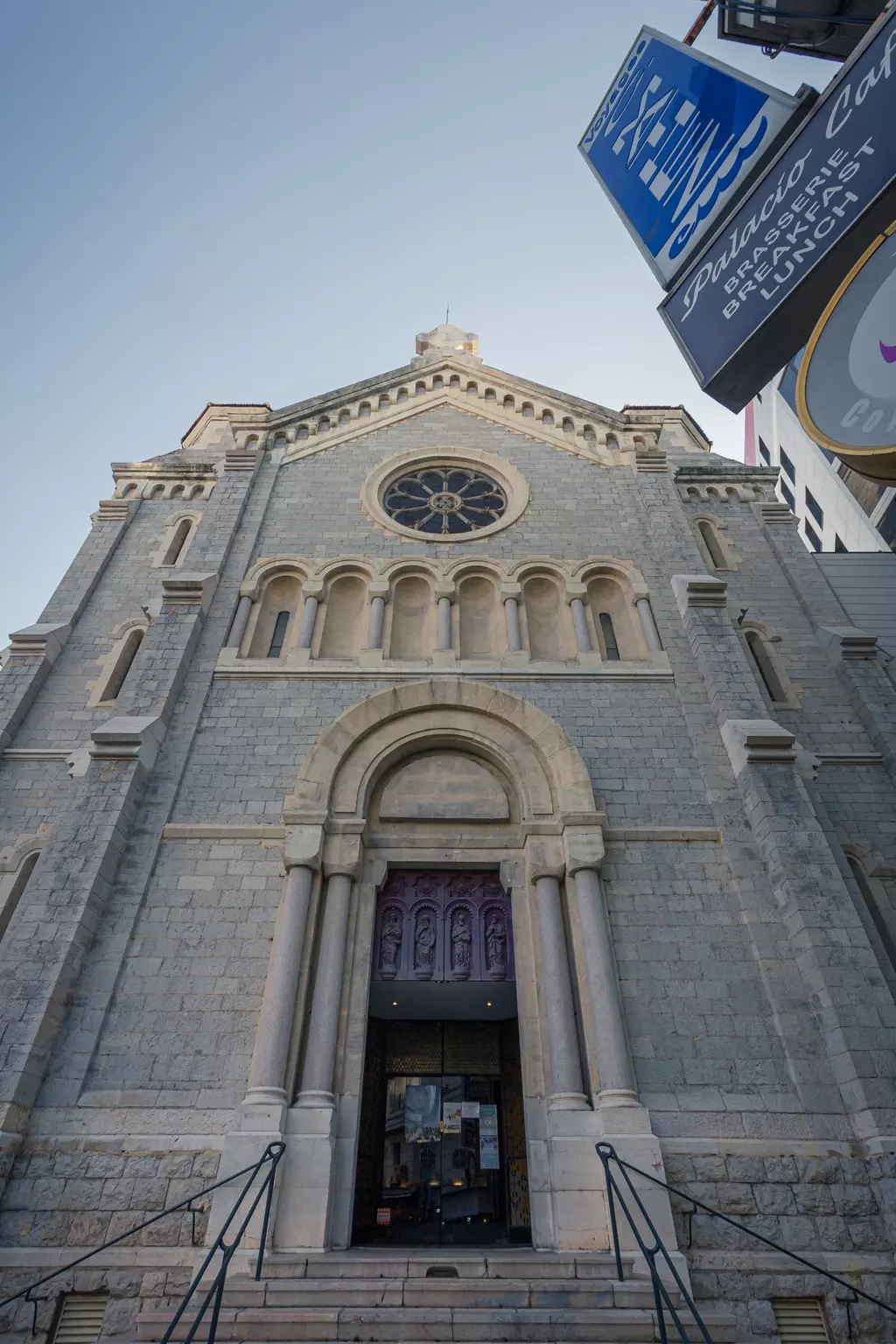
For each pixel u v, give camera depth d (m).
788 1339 9.02
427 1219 13.12
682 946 12.02
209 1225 9.41
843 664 16.67
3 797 14.40
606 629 17.14
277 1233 9.44
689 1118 10.46
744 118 13.27
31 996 10.77
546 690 15.33
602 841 12.81
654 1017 11.34
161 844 12.96
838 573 19.88
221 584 17.22
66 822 12.61
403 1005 14.44
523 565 17.70
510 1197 13.34
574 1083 10.74
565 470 20.38
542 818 13.27
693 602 16.50
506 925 13.06
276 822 13.31
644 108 15.77
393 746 14.18
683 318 13.51
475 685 14.95
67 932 11.37
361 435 21.39
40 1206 9.61
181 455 22.48
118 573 18.83
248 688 15.28
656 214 14.59
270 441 21.06
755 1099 10.64
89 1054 10.70
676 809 13.60
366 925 12.53
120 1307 8.95
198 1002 11.31
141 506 20.61
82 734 15.48
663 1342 6.46
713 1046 11.10
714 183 13.52
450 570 17.58
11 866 13.52
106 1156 9.98
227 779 13.88
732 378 12.63
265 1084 10.36
